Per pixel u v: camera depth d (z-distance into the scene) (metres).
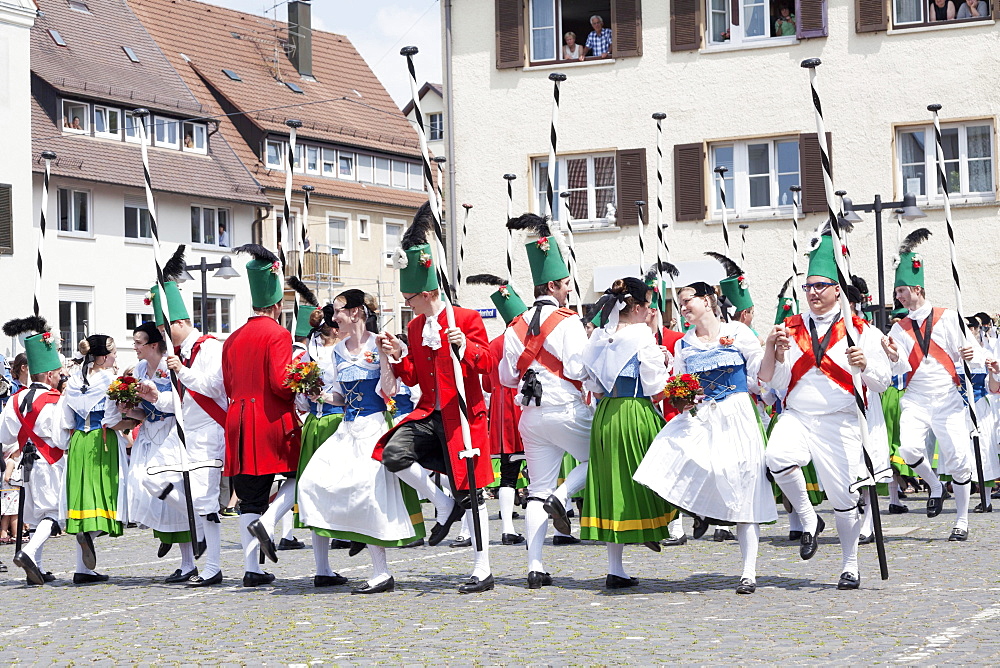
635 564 10.67
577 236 29.34
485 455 9.46
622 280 9.23
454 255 23.12
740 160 28.50
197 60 48.16
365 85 54.03
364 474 9.33
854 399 9.02
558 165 29.55
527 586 9.51
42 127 39.12
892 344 9.23
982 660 6.49
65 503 10.88
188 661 7.21
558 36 29.56
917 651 6.76
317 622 8.27
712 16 28.64
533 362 9.70
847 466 8.98
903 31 27.33
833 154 27.78
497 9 29.66
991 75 26.94
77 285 38.97
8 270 34.00
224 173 44.00
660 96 28.81
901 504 14.67
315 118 49.78
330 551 12.74
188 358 10.44
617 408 9.12
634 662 6.74
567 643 7.29
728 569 10.16
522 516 15.77
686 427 8.89
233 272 23.39
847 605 8.26
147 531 16.50
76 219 39.31
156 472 10.28
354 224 50.09
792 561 10.55
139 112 10.77
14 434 12.23
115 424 10.54
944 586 8.93
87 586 10.63
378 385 9.47
